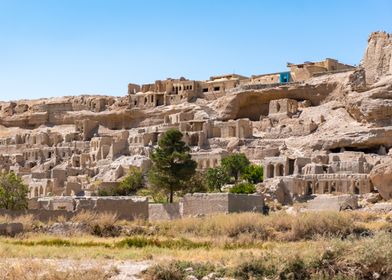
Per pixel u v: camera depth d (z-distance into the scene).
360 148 120.56
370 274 34.66
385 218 62.91
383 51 135.75
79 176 135.75
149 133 148.12
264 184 98.50
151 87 178.62
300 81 148.62
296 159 108.25
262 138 136.25
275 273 34.78
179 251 44.72
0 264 34.59
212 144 138.12
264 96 149.75
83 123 172.62
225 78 175.88
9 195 75.88
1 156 165.00
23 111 195.50
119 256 41.72
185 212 65.62
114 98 182.88
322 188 97.38
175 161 92.62
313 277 34.16
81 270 33.53
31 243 49.44
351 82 130.25
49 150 164.88
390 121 120.75
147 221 61.56
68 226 57.25
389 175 82.88
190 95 166.50
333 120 131.50
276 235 53.00
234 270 35.06
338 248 35.88
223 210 63.66
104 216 58.69
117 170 132.12
